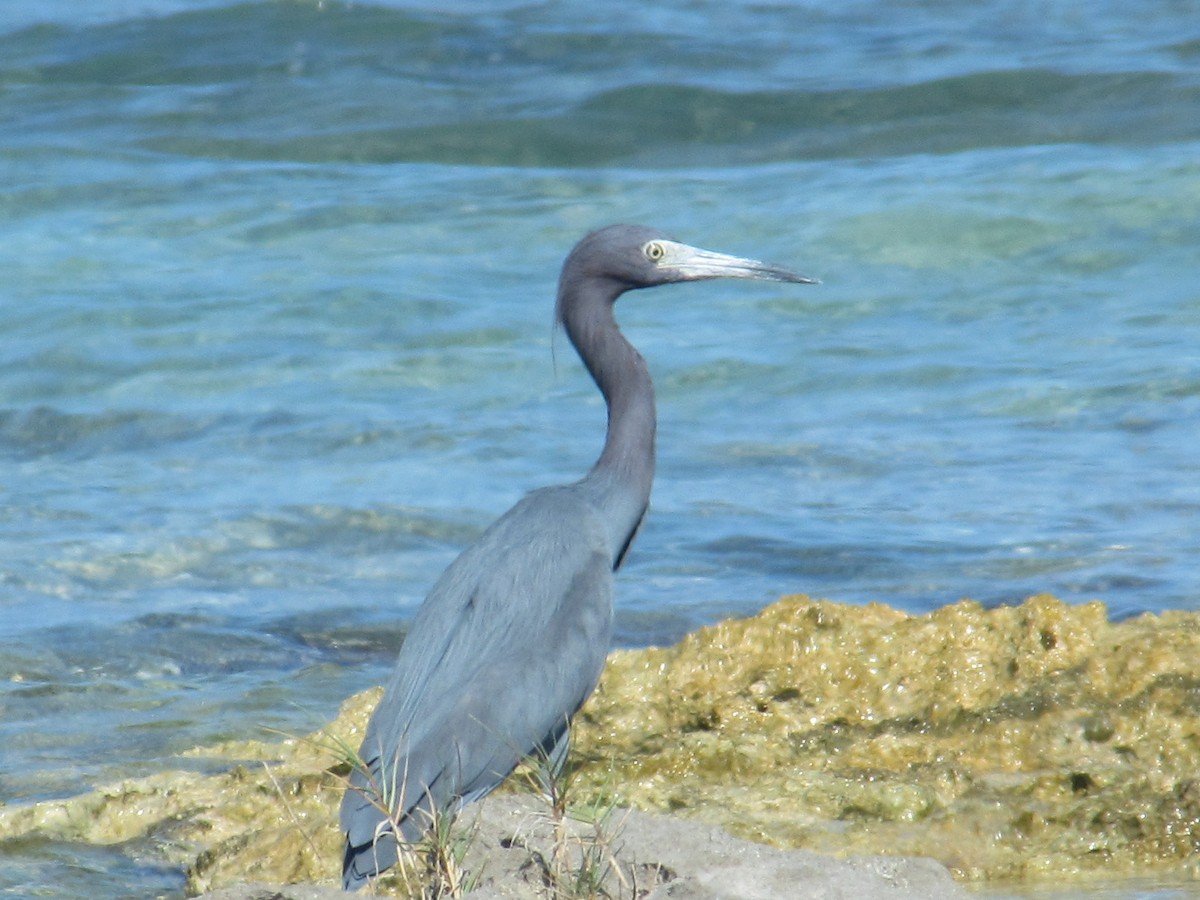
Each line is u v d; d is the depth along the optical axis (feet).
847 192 78.64
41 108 95.09
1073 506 45.42
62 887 24.36
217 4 108.06
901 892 19.80
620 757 26.04
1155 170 78.48
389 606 40.09
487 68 99.55
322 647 37.35
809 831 23.76
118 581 41.55
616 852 19.88
